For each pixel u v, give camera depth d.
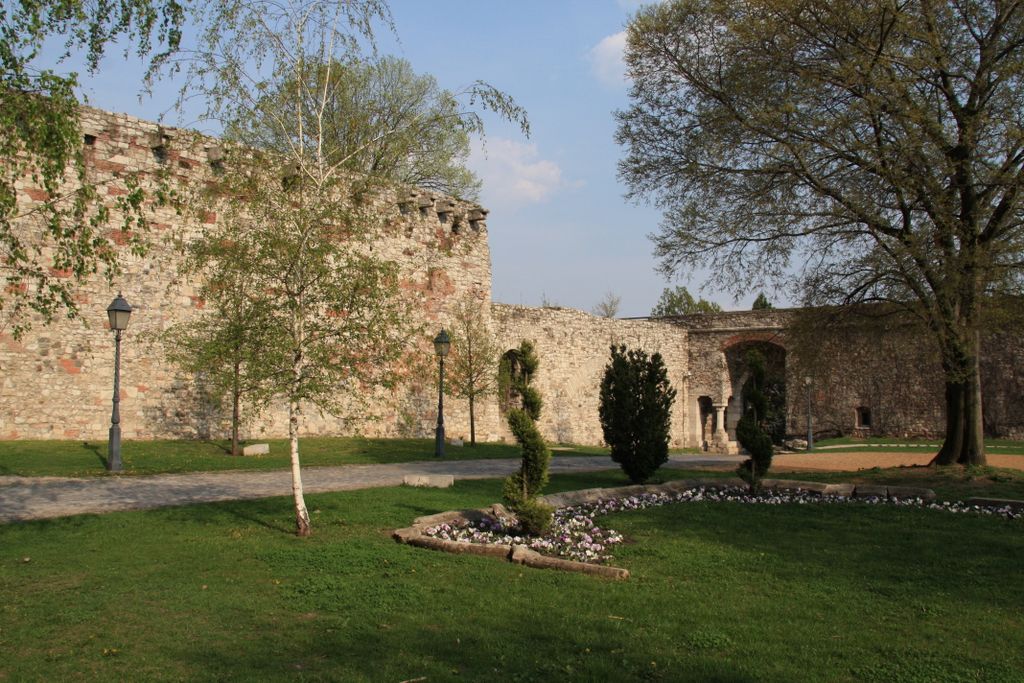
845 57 16.23
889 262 16.20
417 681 5.31
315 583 7.46
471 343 27.19
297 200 9.95
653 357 16.27
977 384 17.62
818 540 9.89
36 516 10.10
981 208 15.27
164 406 19.91
